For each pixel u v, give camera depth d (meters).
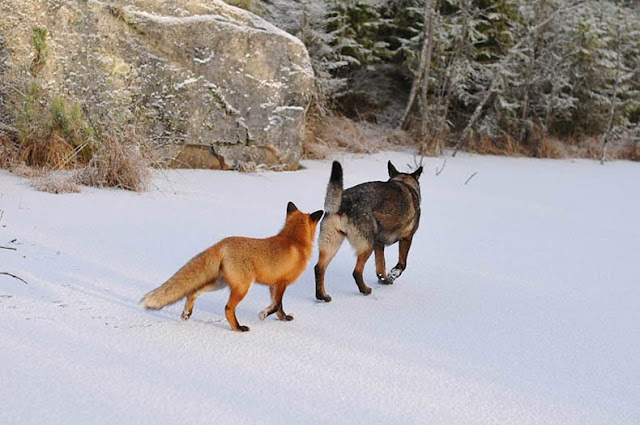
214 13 11.25
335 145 15.02
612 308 5.43
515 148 18.34
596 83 20.30
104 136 9.04
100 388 3.14
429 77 17.42
